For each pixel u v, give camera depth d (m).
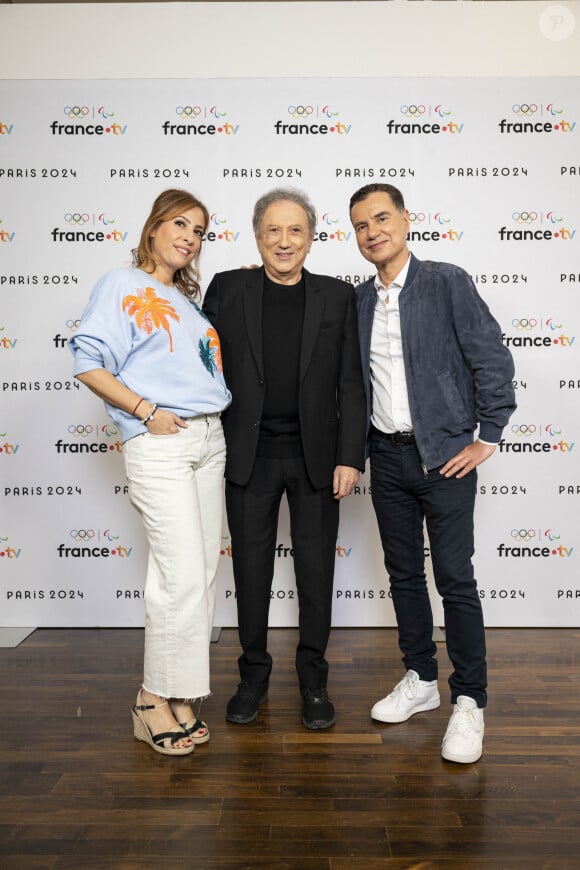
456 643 2.18
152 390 2.13
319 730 2.31
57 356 3.24
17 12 3.12
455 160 3.15
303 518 2.34
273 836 1.75
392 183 3.17
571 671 2.79
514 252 3.18
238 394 2.29
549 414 3.23
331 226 3.18
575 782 2.00
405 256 2.27
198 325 2.23
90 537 3.32
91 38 3.13
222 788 1.97
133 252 2.35
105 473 3.29
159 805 1.88
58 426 3.27
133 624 3.35
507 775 2.03
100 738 2.26
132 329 2.12
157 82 3.14
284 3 3.11
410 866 1.65
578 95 3.12
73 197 3.18
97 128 3.15
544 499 3.27
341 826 1.79
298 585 2.38
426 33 3.12
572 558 3.29
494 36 3.11
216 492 2.29
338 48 3.13
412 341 2.20
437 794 1.94
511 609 3.32
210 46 3.13
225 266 3.20
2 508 3.31
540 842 1.73
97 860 1.67
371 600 3.34
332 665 2.87
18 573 3.33
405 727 2.34
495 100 3.13
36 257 3.20
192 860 1.67
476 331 2.16
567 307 3.19
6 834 1.76
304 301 2.31
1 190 3.18
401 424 2.27
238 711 2.37
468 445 2.23
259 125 3.15
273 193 2.22
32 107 3.15
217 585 3.33
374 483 2.41
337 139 3.15
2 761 2.11
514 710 2.44
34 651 3.05
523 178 3.16
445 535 2.21
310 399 2.27
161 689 2.16
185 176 3.17
